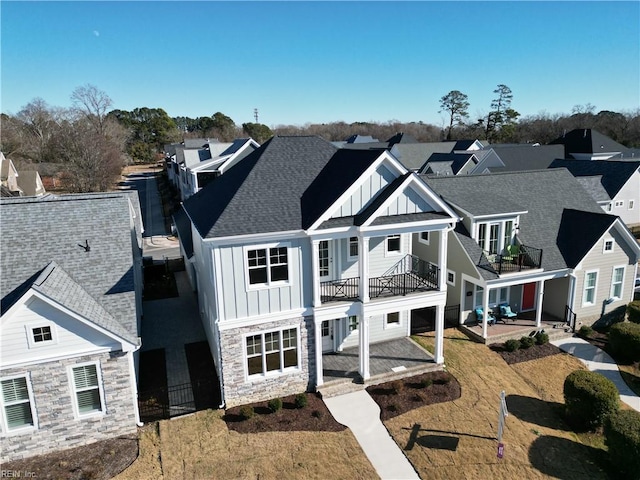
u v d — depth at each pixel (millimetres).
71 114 97750
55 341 13938
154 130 130500
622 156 67938
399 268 20406
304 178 18594
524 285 24844
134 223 25141
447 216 18250
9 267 15906
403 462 14156
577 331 23453
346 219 17031
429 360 19812
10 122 93750
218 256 15719
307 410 16625
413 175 17234
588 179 41000
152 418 16062
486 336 21969
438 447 14805
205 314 21672
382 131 154000
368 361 18375
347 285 18219
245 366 16734
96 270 16594
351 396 17547
